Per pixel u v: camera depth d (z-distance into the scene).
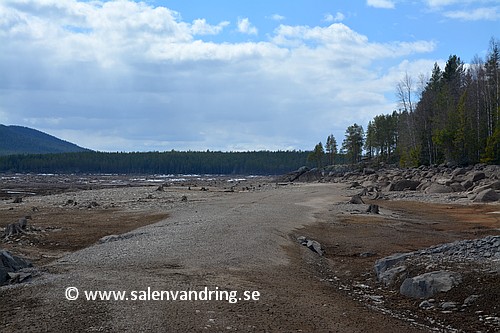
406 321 10.62
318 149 140.12
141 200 44.53
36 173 173.38
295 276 14.20
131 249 16.58
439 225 27.23
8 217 30.45
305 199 45.56
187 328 8.57
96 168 192.00
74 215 31.75
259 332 8.65
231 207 35.03
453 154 76.94
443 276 12.46
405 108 95.06
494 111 73.88
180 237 19.23
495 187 44.56
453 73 101.12
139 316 9.07
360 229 25.03
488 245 14.38
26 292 10.55
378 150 126.69
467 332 10.03
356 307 11.38
